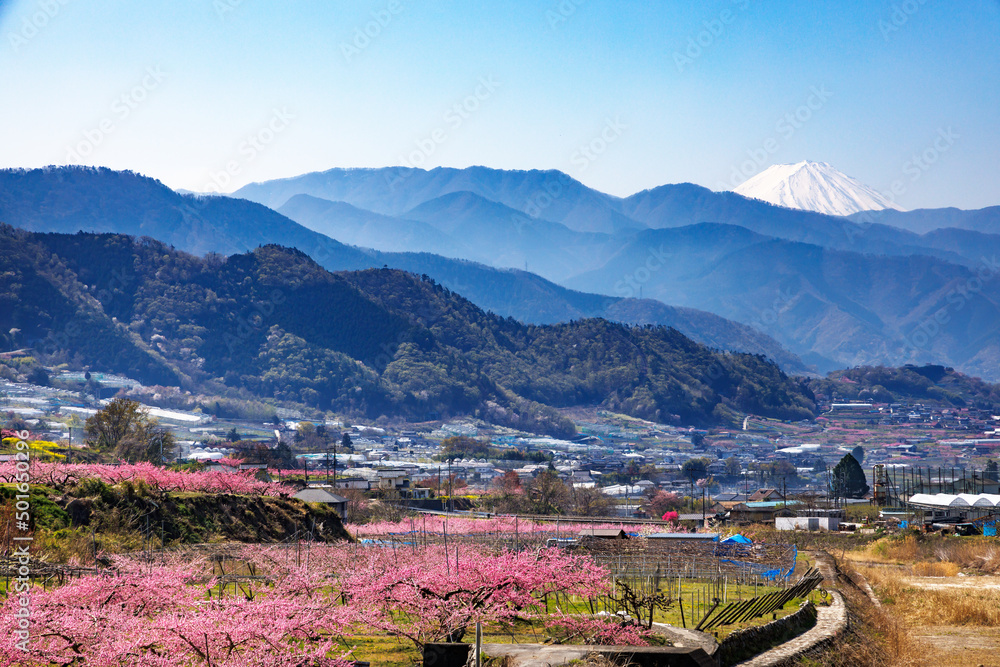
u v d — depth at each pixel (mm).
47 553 31484
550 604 30156
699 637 21938
